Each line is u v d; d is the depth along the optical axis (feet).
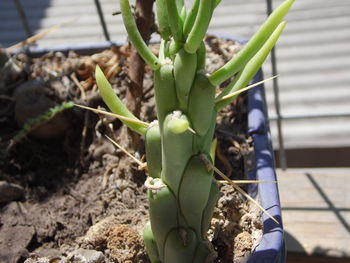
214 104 0.54
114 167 0.90
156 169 0.57
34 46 1.19
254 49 0.49
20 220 0.84
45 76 1.05
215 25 2.43
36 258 0.76
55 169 0.96
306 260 1.07
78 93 1.02
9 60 1.05
